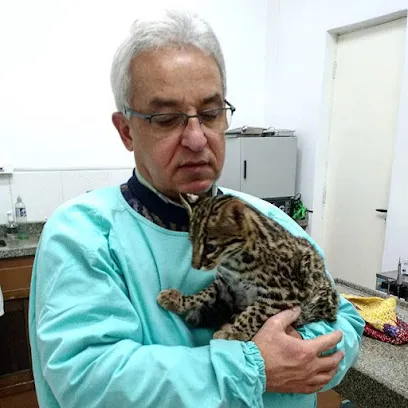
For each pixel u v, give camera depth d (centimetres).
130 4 351
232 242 104
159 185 96
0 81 310
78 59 336
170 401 67
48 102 330
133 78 86
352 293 200
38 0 315
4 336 271
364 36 345
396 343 142
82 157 350
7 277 270
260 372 75
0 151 319
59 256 84
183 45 83
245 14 423
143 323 86
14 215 329
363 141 354
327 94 382
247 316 96
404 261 253
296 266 107
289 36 411
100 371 70
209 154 92
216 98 89
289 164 394
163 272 93
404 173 301
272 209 133
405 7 295
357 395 127
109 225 92
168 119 86
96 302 78
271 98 445
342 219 384
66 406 72
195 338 93
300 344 81
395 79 320
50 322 76
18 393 272
